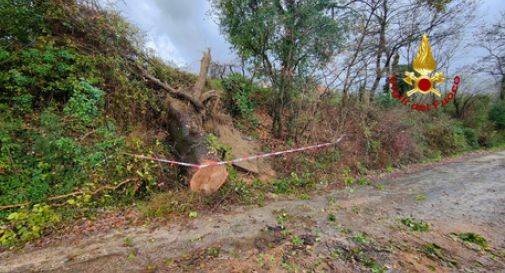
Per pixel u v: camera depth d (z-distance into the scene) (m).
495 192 4.39
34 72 3.84
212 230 2.72
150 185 3.55
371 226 2.96
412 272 2.04
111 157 3.60
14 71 3.57
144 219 2.88
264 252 2.31
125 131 4.43
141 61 5.36
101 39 4.73
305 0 6.30
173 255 2.22
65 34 4.56
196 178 3.47
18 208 2.79
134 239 2.46
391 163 6.72
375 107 7.55
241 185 4.00
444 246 2.51
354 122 6.93
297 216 3.21
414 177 5.60
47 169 3.22
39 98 3.97
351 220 3.13
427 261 2.22
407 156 7.27
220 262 2.13
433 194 4.29
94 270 1.97
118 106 4.64
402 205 3.73
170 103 4.90
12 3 3.86
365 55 7.14
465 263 2.21
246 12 6.59
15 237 2.36
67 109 3.87
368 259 2.22
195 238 2.53
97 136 3.94
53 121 3.60
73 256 2.15
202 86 5.46
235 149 5.23
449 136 9.45
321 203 3.76
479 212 3.46
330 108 6.79
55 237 2.44
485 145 11.68
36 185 3.00
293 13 6.40
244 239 2.55
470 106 13.34
